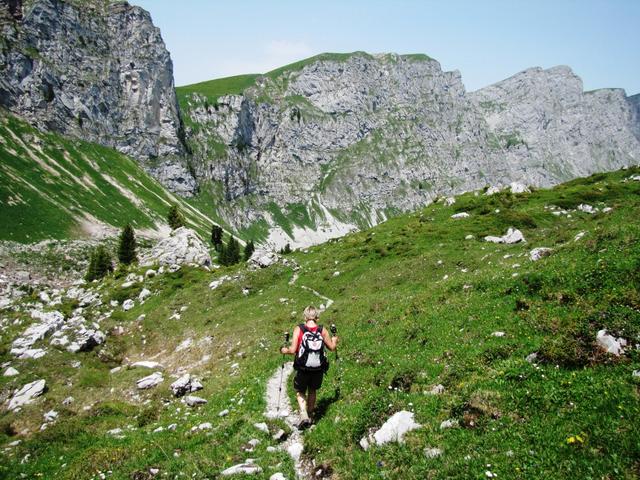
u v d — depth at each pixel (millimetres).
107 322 49656
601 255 18750
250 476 10547
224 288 54375
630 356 10781
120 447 14922
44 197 169625
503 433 9234
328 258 60156
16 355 35094
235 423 14281
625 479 6883
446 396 11633
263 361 26391
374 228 79750
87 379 31844
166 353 41344
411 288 37594
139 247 172750
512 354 13375
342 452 10781
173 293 56438
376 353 19109
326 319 32844
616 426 8102
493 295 20547
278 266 60156
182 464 11867
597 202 60969
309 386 13172
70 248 149250
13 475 16578
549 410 9555
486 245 47094
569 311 15398
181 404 22969
